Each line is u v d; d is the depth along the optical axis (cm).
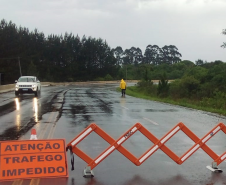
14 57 9919
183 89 4675
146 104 2550
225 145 977
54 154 652
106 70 12600
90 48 12406
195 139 745
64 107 2144
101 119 1565
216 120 1586
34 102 2520
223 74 5031
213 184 619
